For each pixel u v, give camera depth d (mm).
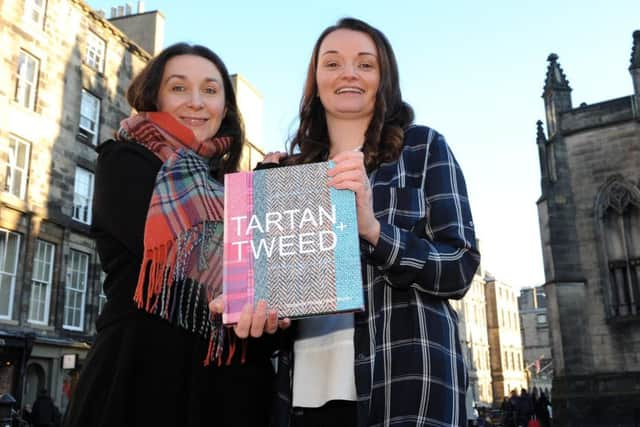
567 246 28000
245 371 2518
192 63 3100
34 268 22062
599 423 25500
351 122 2764
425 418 2023
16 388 19859
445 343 2176
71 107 24391
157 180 2438
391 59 2754
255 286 1972
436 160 2426
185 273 2330
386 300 2238
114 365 2396
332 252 1971
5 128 21219
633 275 26656
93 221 2639
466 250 2219
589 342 26797
